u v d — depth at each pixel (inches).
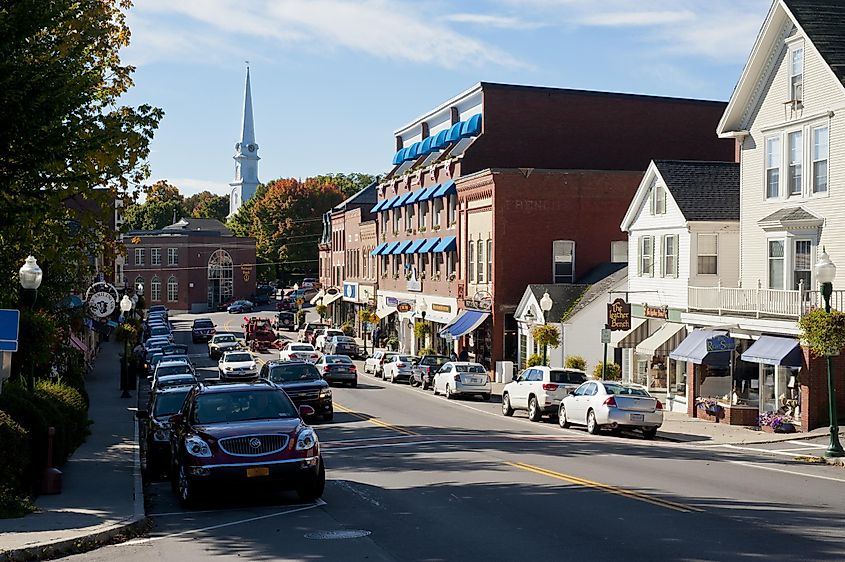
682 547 441.4
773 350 1157.7
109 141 738.2
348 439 1044.5
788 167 1254.9
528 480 689.6
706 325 1352.1
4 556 432.8
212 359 2640.3
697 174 1505.9
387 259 3061.0
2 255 834.8
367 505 592.1
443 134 2610.7
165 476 805.9
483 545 456.8
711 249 1428.4
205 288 4906.5
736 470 765.9
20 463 580.4
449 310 2383.1
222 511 588.7
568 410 1215.6
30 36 649.0
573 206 2094.0
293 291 5383.9
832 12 1229.7
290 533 503.5
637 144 2463.1
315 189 5511.8
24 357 829.8
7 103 605.9
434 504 588.4
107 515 539.5
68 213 832.9
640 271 1576.0
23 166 641.6
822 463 873.5
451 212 2418.8
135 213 5974.4
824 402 1120.2
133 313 2527.1
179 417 657.6
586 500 587.5
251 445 581.3
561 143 2404.0
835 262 1157.7
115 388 1787.6
